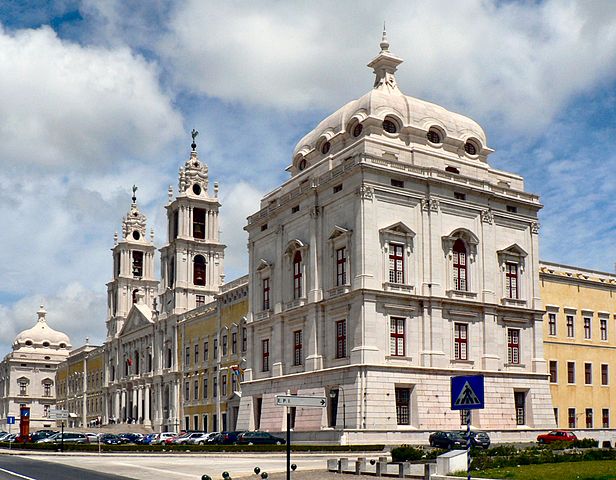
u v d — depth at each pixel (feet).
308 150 285.84
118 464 171.01
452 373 241.96
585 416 295.28
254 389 279.90
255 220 291.17
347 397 229.66
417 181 247.91
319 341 247.91
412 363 236.63
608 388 305.53
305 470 147.43
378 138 254.06
